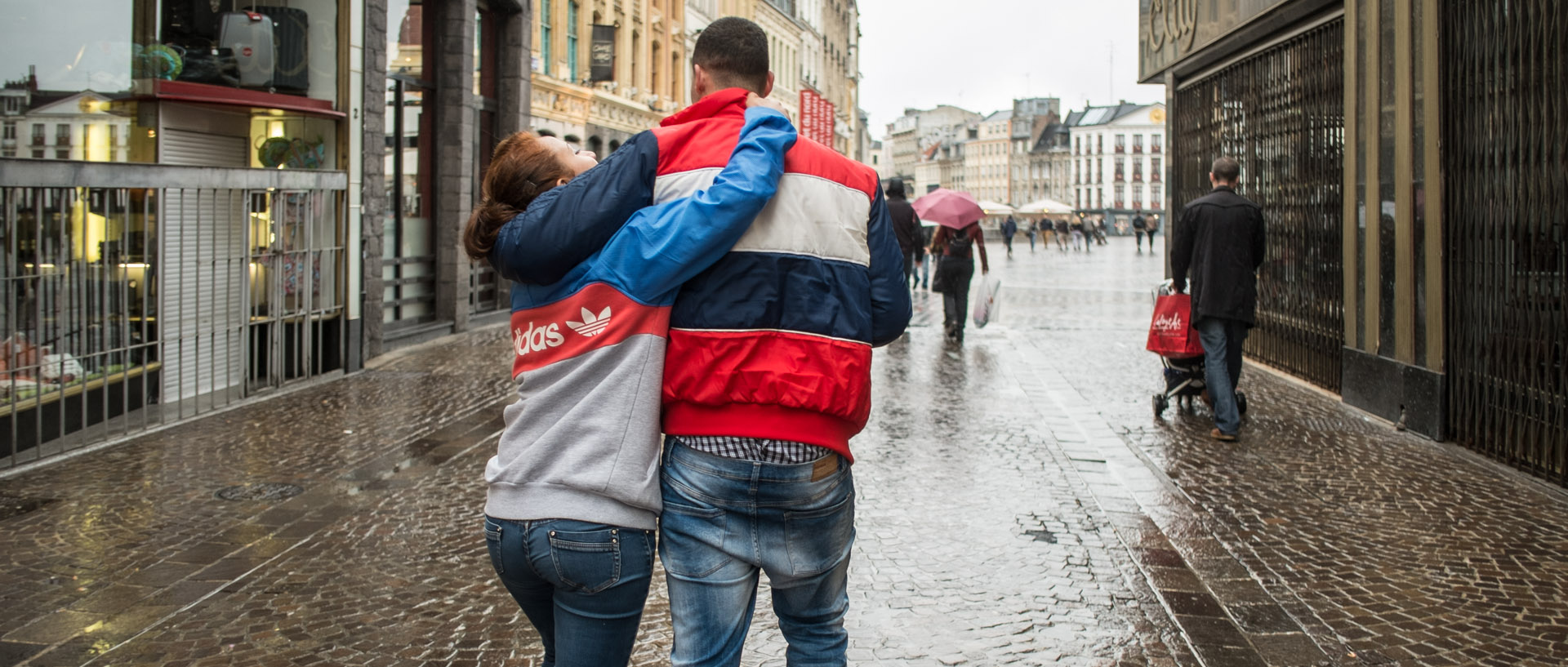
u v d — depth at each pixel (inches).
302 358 392.5
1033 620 157.8
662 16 1148.5
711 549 85.4
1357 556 188.1
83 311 281.4
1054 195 6594.5
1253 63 427.8
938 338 537.3
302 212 375.6
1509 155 249.6
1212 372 285.1
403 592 168.6
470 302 598.9
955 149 7637.8
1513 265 249.9
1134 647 148.3
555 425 84.7
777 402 83.4
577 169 93.1
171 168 295.4
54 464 251.0
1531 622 158.1
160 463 253.6
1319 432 295.6
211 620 155.9
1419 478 242.5
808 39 2198.6
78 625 153.8
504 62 627.5
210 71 368.2
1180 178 518.0
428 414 321.4
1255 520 210.4
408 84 520.4
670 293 84.1
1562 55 228.2
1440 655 146.4
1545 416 238.7
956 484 237.9
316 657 143.1
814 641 95.3
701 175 84.4
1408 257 295.3
